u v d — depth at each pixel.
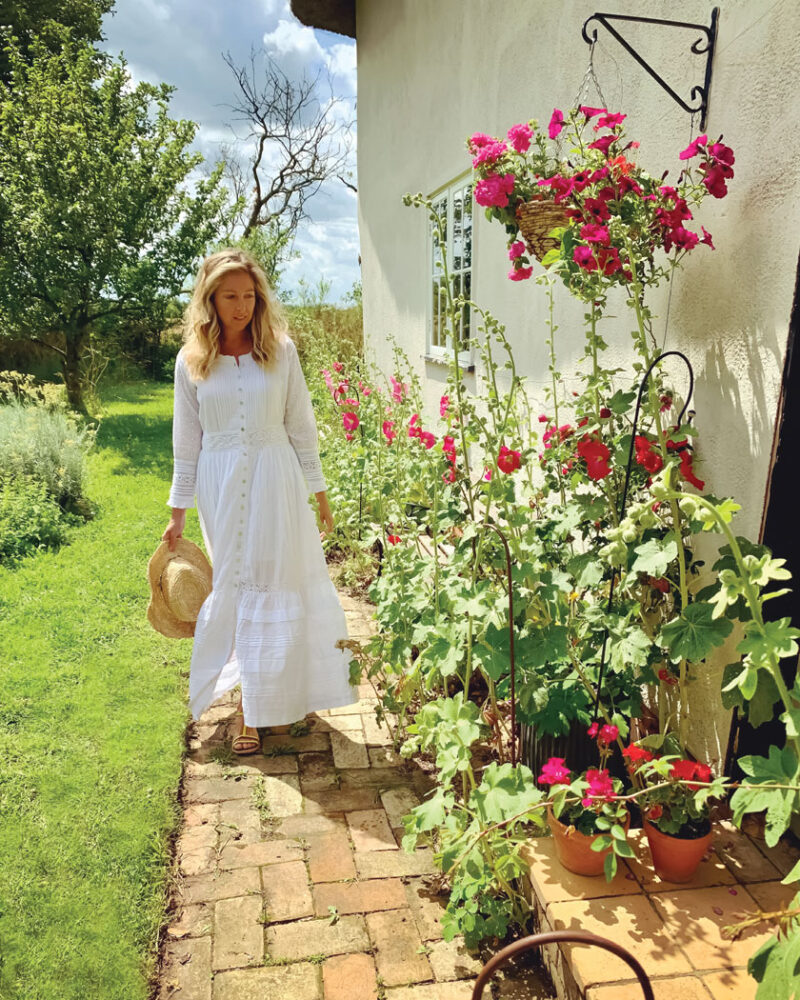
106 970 1.86
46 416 7.15
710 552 2.28
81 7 18.48
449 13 5.24
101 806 2.46
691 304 2.36
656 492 1.45
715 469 2.25
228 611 2.80
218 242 12.20
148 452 9.14
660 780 1.88
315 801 2.58
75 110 11.02
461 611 1.98
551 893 1.81
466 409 2.32
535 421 3.84
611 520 2.25
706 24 2.18
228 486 2.73
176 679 3.37
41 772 2.64
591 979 1.55
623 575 2.02
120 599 4.35
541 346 3.74
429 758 2.84
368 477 4.43
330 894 2.14
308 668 2.88
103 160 10.90
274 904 2.10
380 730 3.05
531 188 2.39
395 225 7.25
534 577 2.01
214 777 2.72
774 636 1.34
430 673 2.28
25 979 1.83
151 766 2.70
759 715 1.74
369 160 8.34
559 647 1.90
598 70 2.96
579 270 2.12
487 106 4.50
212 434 2.77
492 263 4.50
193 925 2.03
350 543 4.61
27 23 17.03
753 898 1.79
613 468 2.27
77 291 11.19
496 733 2.31
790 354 1.85
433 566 2.62
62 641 3.75
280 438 2.82
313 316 13.88
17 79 11.70
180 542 3.00
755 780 1.47
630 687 2.12
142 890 2.12
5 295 10.92
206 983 1.85
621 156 2.08
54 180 10.62
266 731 3.04
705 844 1.81
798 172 1.83
